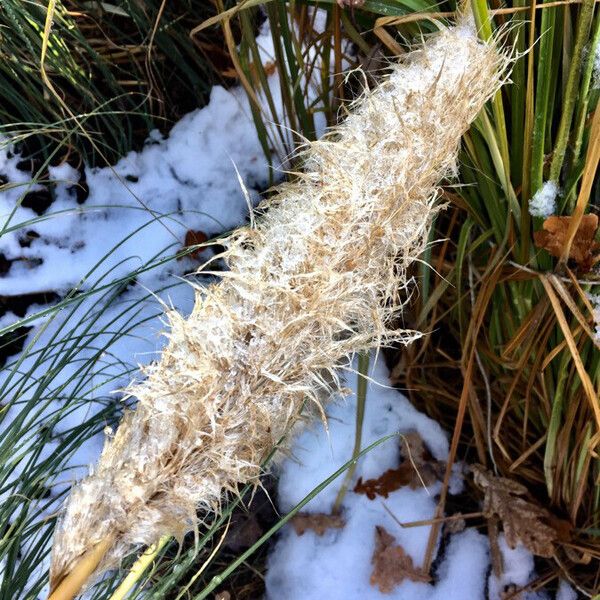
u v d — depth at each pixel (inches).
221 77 29.7
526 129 19.7
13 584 22.6
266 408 16.0
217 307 15.6
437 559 27.3
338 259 15.6
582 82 18.8
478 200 22.9
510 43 19.6
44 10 25.4
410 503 27.6
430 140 16.4
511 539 26.4
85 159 29.5
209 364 14.9
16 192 29.2
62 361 24.2
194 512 16.1
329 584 26.7
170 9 28.5
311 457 27.8
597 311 21.2
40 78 27.8
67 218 29.3
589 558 25.6
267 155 26.8
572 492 25.8
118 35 29.4
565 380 23.9
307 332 15.6
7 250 28.8
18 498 22.9
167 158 30.0
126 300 27.2
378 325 17.4
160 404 15.2
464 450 28.5
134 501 15.4
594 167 18.3
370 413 28.5
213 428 15.0
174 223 29.5
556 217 20.1
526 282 22.7
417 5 19.5
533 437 27.1
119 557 16.3
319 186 16.9
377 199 16.0
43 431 27.0
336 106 26.2
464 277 25.4
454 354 28.1
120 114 29.8
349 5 20.4
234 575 27.5
